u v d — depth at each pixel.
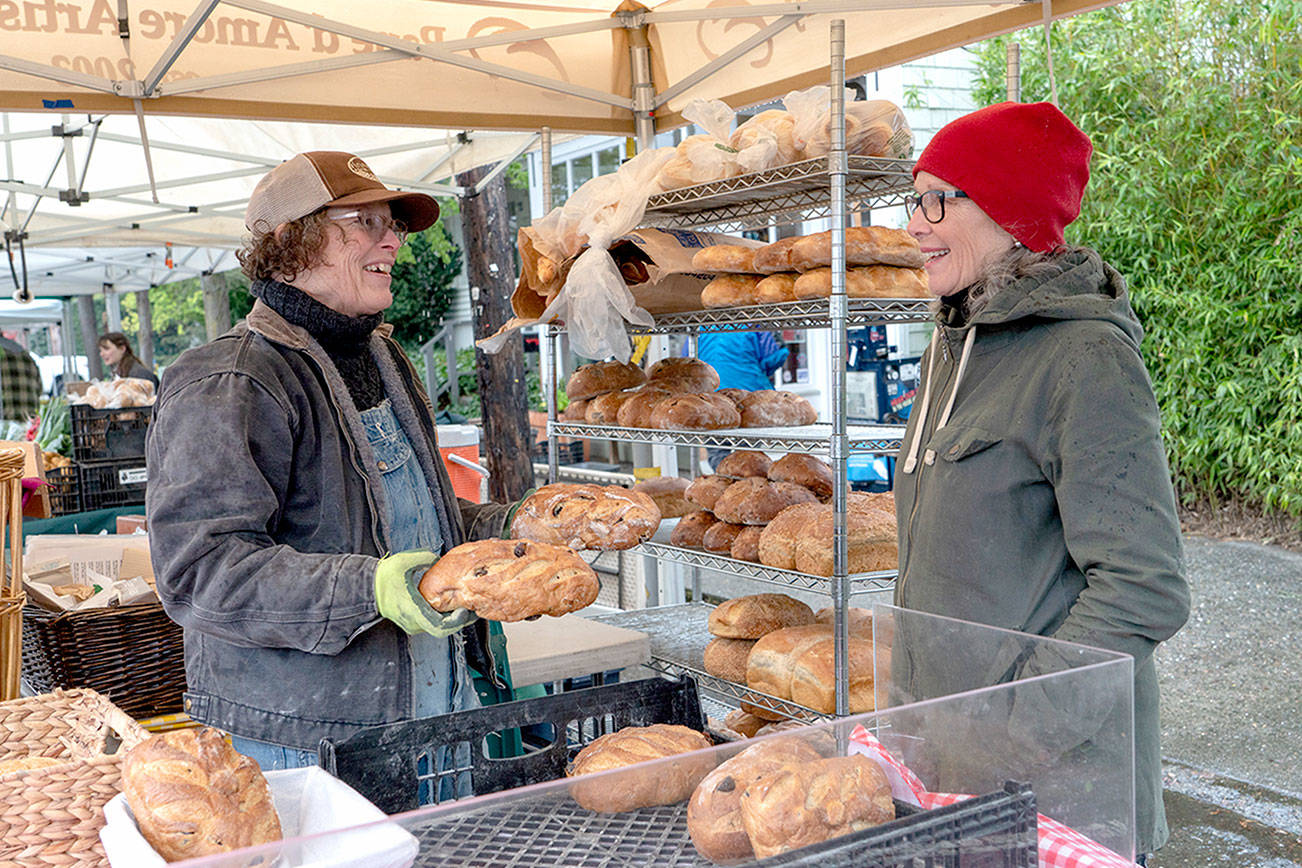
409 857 0.94
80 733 1.59
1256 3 6.48
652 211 3.35
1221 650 5.15
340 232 1.90
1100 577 1.57
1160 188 6.77
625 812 1.07
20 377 7.07
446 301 15.03
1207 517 7.22
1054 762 1.16
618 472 5.90
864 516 2.78
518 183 11.35
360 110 3.46
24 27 2.90
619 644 2.76
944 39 3.01
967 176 1.77
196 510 1.66
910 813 1.14
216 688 1.83
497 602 1.51
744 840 1.05
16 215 5.84
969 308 1.87
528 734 2.16
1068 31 7.09
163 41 3.11
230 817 1.12
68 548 2.99
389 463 1.97
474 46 3.45
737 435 2.88
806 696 2.59
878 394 7.54
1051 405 1.67
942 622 1.34
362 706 1.80
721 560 3.02
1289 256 6.28
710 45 3.67
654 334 3.67
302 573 1.59
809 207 3.15
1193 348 6.65
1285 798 3.72
